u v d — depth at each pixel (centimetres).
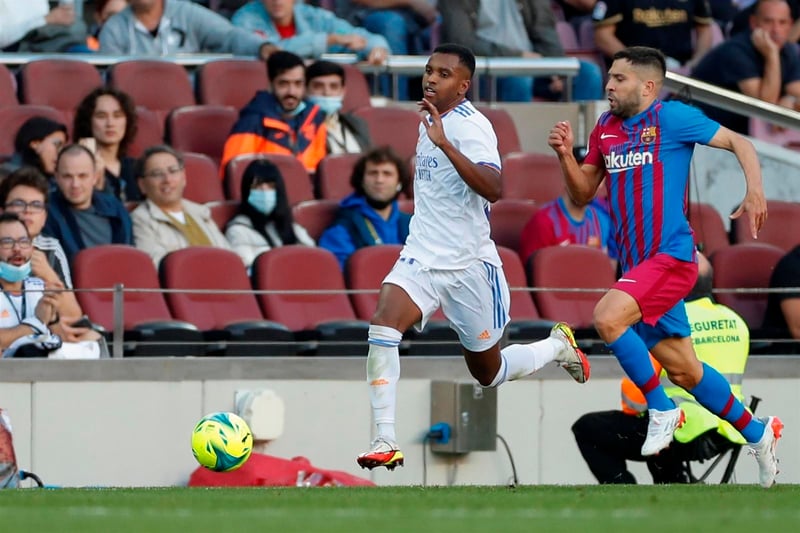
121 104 3844
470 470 3409
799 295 3681
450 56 2366
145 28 4547
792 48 4900
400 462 2358
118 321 3231
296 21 4675
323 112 4250
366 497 2152
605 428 3108
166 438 3194
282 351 3350
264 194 3781
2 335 3156
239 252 3744
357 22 4906
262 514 1828
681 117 2386
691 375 2467
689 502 2041
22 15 4441
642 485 2664
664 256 2392
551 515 1809
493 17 4850
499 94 4869
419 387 3375
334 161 4100
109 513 1847
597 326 2388
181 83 4378
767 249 4009
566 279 3769
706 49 5041
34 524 1689
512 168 4309
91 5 4731
